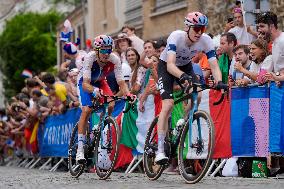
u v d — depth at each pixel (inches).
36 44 3622.0
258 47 760.3
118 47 1047.0
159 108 864.9
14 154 1529.3
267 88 717.9
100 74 751.1
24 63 3644.2
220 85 612.1
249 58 800.3
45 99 1221.1
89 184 649.0
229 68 834.2
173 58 635.5
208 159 603.5
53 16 3865.7
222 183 620.7
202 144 618.8
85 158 757.3
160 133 652.7
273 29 736.3
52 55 3627.0
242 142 744.3
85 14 2306.8
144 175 817.5
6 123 1553.9
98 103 743.1
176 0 1542.8
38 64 3641.7
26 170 1150.3
